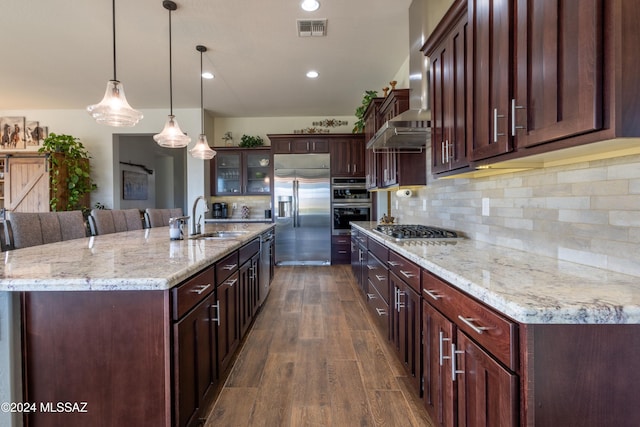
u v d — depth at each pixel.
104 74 4.27
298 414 1.76
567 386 0.88
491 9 1.44
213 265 1.78
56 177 5.06
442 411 1.43
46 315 1.26
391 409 1.80
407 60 3.92
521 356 0.90
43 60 3.86
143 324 1.26
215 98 5.29
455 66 1.87
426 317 1.62
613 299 0.93
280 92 5.03
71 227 2.61
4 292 1.23
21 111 5.73
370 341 2.65
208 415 1.75
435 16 2.69
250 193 6.17
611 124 0.87
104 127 5.74
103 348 1.26
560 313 0.86
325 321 3.10
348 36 3.38
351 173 5.73
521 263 1.45
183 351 1.35
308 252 5.75
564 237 1.47
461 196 2.48
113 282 1.22
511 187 1.85
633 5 0.85
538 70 1.13
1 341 1.23
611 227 1.23
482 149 1.54
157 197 8.82
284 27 3.20
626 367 0.88
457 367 1.28
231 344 2.18
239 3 2.80
